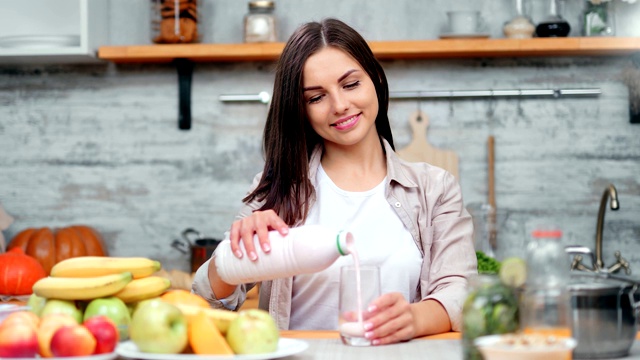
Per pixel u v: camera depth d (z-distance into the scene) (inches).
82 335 54.9
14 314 59.4
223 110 147.5
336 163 89.2
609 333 59.5
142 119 148.3
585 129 144.0
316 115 83.8
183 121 146.3
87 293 63.7
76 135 148.9
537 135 144.1
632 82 141.9
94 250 143.0
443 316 74.2
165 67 147.9
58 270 67.8
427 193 88.0
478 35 136.0
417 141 144.5
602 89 143.8
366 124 83.8
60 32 147.9
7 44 138.8
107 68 148.6
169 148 148.0
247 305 128.3
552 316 53.7
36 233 141.6
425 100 145.1
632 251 143.6
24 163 149.6
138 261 67.7
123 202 148.6
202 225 147.6
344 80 82.3
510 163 144.4
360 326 64.5
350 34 83.8
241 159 147.3
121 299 66.2
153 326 56.1
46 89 148.9
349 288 65.3
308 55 82.7
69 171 149.0
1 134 149.5
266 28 138.3
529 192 144.1
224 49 137.5
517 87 144.0
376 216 87.2
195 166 147.9
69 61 145.1
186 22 139.5
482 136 144.6
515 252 139.5
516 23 137.8
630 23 139.6
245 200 90.2
